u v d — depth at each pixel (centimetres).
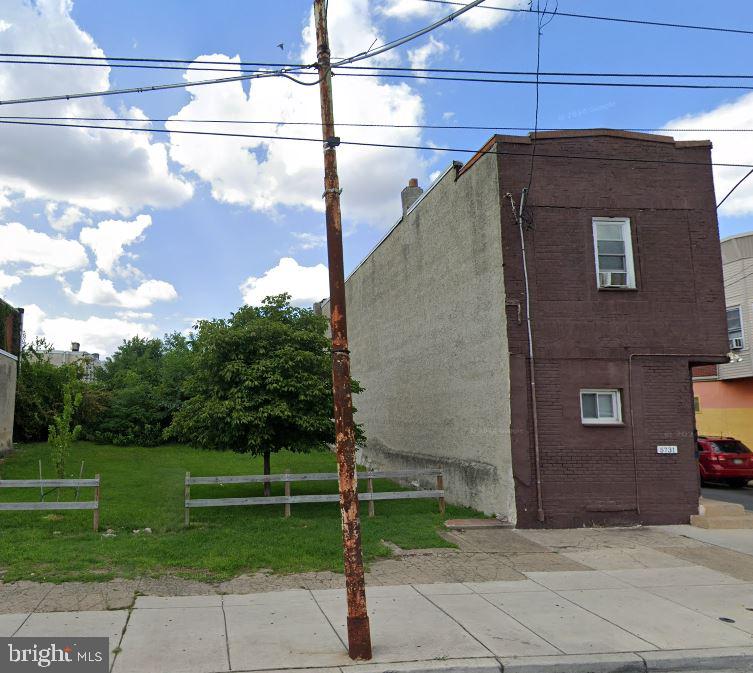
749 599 739
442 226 1496
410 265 1739
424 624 637
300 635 598
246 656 545
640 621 659
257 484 1647
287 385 1245
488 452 1238
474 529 1112
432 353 1560
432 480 1521
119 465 2011
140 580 766
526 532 1098
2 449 2056
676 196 1245
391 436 1894
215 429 1258
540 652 571
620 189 1230
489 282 1238
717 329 1223
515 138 1215
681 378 1201
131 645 562
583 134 1230
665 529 1128
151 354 3947
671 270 1224
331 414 1309
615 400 1195
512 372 1156
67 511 1166
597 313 1191
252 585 764
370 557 912
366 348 2211
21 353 2512
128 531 1027
